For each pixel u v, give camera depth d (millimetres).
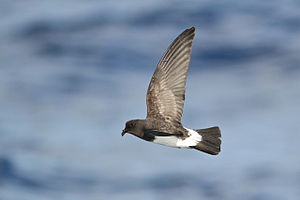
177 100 9078
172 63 9156
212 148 9086
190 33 9055
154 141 8922
